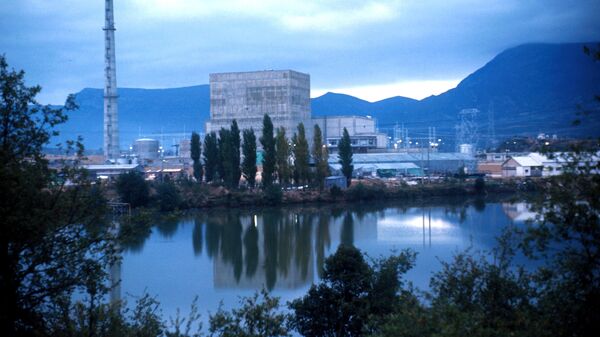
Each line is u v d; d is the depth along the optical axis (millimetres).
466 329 18656
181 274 58875
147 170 169250
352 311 32812
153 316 24828
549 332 18656
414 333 19062
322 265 62594
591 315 18922
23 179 20734
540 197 20234
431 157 174125
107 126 168125
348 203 118062
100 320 22219
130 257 67875
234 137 119875
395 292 33562
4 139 22469
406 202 118125
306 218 98438
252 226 90938
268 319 24125
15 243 20688
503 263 24594
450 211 101375
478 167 171500
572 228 19625
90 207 22969
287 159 123062
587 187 19188
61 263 21656
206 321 41875
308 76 196250
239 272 59875
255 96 183250
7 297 20359
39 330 21016
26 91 22875
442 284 24141
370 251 66125
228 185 118125
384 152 191750
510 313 21891
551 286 21016
